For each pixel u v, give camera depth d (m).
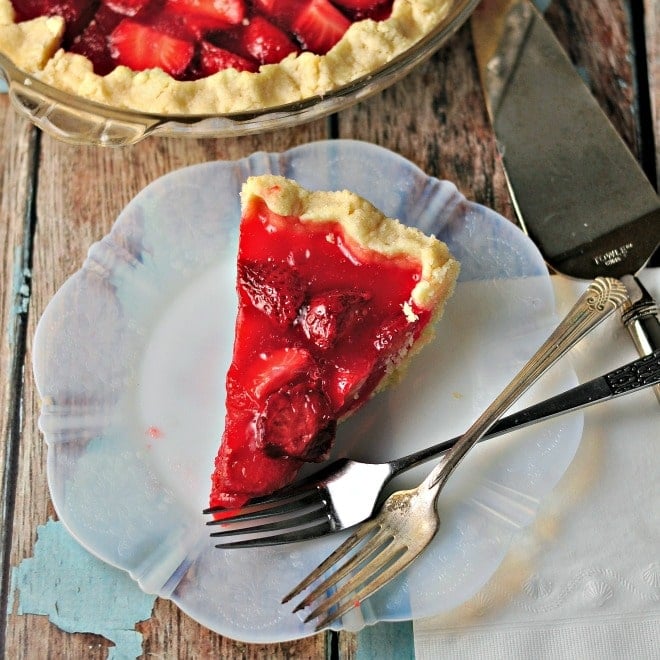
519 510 0.60
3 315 0.65
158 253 0.65
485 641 0.60
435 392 0.63
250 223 0.63
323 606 0.59
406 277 0.62
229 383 0.61
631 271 0.64
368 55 0.66
